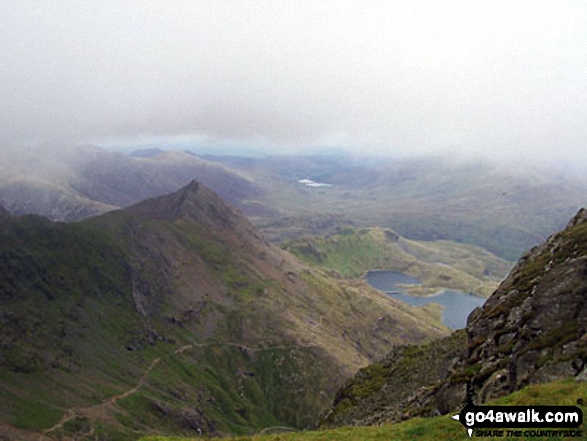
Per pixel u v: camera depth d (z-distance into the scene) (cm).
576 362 4759
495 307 7794
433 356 11219
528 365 5306
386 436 4719
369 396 11069
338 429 5494
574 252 7344
